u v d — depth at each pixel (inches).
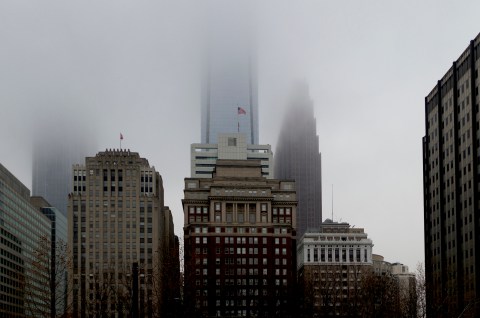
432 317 6289.4
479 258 7091.5
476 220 7185.0
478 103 7298.2
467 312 6624.0
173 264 7696.9
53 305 5054.1
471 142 7440.9
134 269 3887.8
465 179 7608.3
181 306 6781.5
